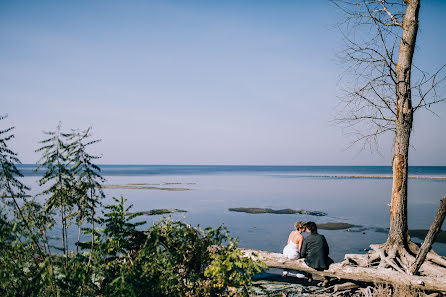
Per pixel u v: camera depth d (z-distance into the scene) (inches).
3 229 91.9
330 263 251.3
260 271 124.0
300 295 241.4
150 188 1865.2
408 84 276.5
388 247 271.1
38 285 93.2
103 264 112.5
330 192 1707.7
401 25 284.4
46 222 105.2
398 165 273.6
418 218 864.9
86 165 105.5
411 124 274.5
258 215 927.0
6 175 93.0
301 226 272.2
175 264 126.9
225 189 1904.5
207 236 141.1
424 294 211.2
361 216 922.1
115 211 126.7
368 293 227.5
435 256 253.3
